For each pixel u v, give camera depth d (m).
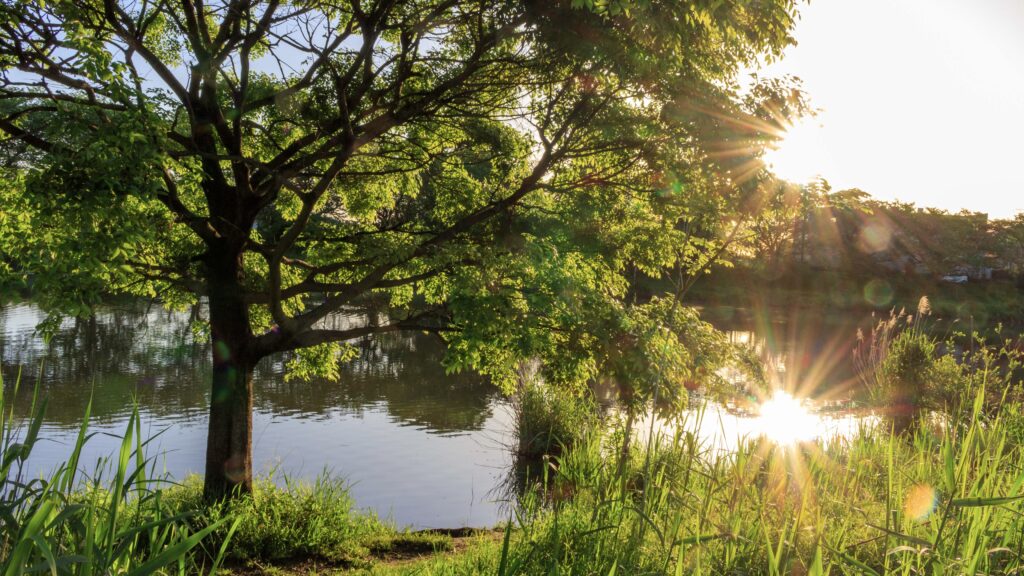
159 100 10.74
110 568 2.20
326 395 24.70
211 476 10.68
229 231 10.95
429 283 13.05
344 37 9.98
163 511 2.78
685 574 3.42
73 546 2.25
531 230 11.84
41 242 7.75
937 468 4.66
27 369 26.81
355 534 10.55
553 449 16.02
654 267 11.75
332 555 9.51
